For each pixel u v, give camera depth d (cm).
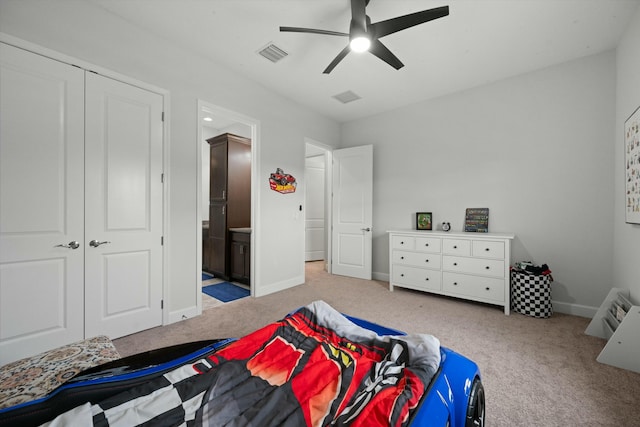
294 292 351
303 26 228
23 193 176
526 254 301
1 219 169
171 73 248
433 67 289
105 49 209
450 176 355
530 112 298
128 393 82
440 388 88
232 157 416
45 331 185
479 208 332
